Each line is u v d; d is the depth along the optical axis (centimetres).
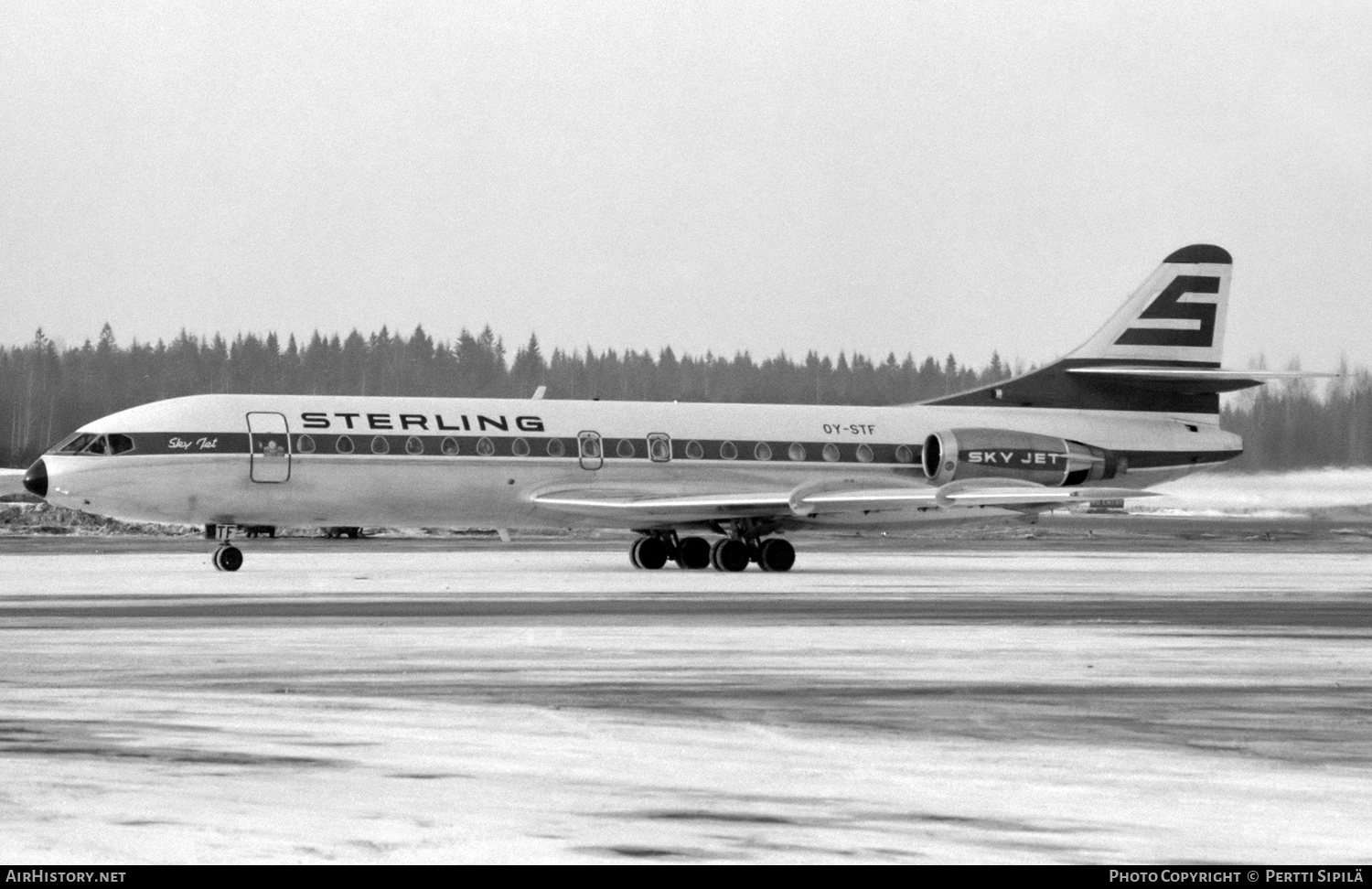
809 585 8369
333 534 17025
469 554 12500
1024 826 2561
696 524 10594
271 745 3147
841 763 3039
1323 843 2469
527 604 6769
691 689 4003
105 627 5538
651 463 10512
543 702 3744
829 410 11244
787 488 10856
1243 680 4259
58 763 2953
